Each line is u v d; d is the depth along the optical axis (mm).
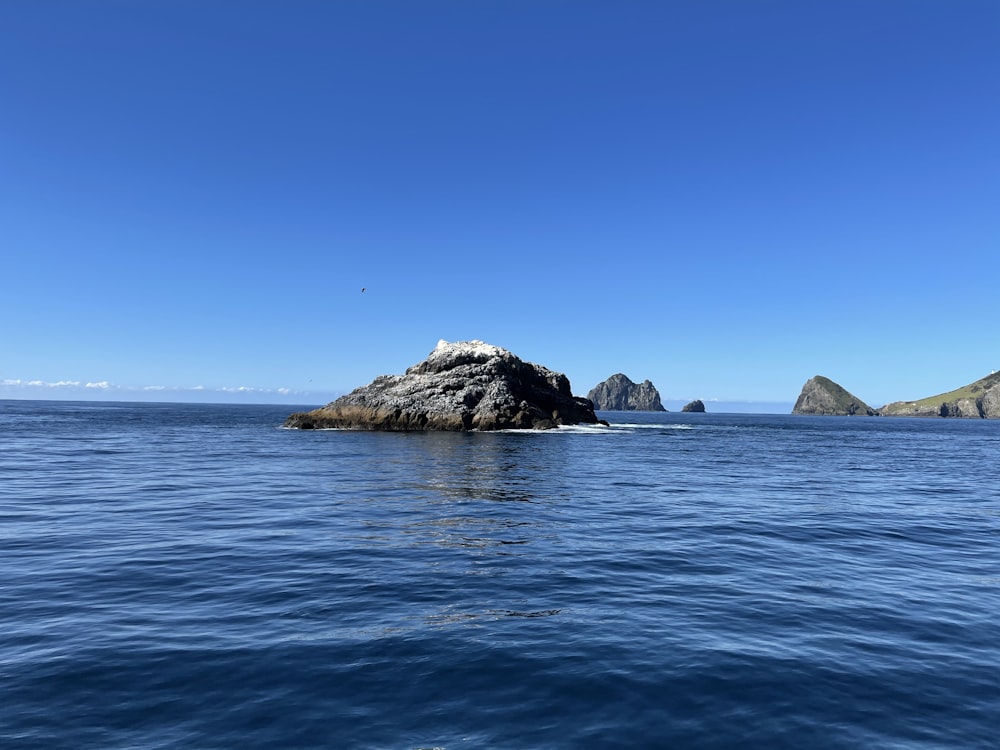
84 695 6816
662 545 15148
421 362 84562
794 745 6039
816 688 7289
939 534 17344
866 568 13195
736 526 17953
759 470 36656
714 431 100562
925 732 6340
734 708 6770
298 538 15406
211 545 14539
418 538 15562
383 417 74188
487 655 8117
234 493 23500
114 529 16375
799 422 185875
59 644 8297
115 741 5898
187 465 34375
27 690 6906
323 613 9727
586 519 18766
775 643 8703
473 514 19344
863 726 6438
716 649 8445
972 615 10078
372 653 8133
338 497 22688
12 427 73875
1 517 18000
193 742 5906
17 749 5688
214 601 10273
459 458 40094
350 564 12859
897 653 8406
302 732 6133
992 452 60375
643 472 33875
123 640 8469
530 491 25109
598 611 10023
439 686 7191
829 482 30688
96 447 46812
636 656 8164
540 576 12117
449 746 5910
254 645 8344
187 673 7434
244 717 6410
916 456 52469
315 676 7402
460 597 10664
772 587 11578
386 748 5859
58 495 22562
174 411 169125
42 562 12773
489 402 75438
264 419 116438
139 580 11477
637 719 6504
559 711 6648
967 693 7227
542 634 8938
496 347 86750
